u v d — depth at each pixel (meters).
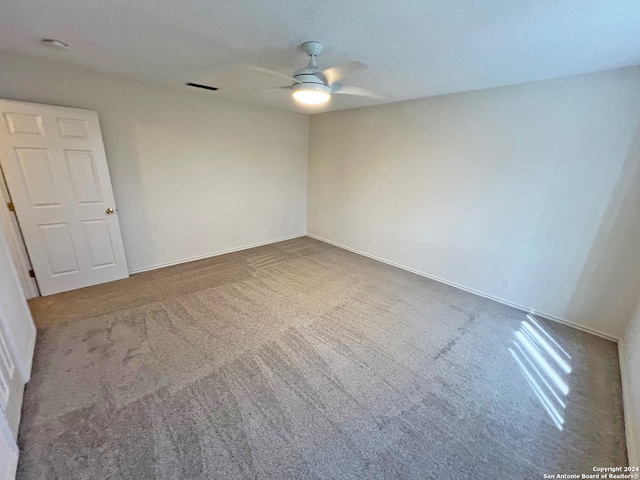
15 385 1.72
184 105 3.64
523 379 2.10
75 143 2.89
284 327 2.64
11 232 2.74
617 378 2.14
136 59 2.41
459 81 2.71
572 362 2.30
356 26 1.66
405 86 2.93
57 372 2.01
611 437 1.67
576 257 2.70
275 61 2.32
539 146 2.74
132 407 1.76
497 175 3.06
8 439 1.40
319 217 5.38
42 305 2.85
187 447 1.53
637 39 1.69
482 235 3.29
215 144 4.05
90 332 2.46
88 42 2.06
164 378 1.99
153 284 3.41
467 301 3.25
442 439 1.63
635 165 2.31
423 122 3.57
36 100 2.69
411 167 3.81
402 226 4.08
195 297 3.14
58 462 1.44
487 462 1.52
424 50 1.98
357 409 1.81
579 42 1.77
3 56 2.46
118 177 3.34
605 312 2.61
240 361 2.19
